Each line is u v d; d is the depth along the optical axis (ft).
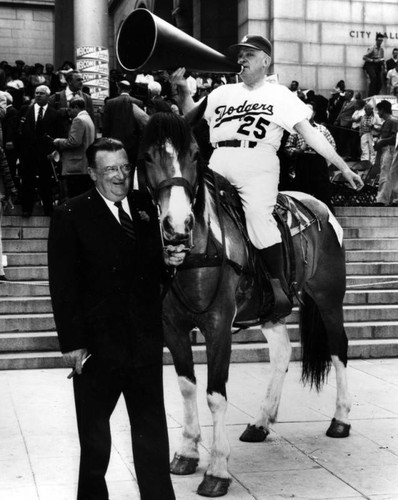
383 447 20.29
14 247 37.96
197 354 29.96
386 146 50.03
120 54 17.51
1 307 32.17
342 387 21.56
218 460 17.26
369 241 42.16
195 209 16.94
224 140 19.60
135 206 14.40
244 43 19.24
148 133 15.66
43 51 114.52
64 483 17.44
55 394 25.21
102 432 14.03
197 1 77.25
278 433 21.56
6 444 20.13
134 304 14.08
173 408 23.49
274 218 20.31
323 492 17.19
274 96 19.35
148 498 13.97
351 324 33.19
